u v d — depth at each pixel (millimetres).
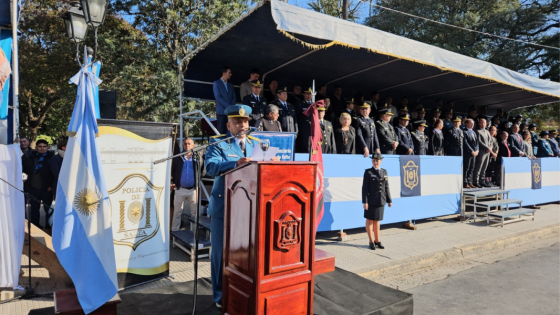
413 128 9562
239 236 2818
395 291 3734
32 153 6637
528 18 18141
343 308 3266
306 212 2805
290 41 6543
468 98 11852
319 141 6117
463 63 7699
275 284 2643
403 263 5648
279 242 2648
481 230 7891
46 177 6574
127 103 16578
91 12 3904
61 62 16438
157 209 4605
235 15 16312
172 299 3492
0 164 4043
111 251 3391
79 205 3336
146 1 15992
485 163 10078
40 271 4895
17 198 4195
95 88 4469
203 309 3252
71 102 16859
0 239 4039
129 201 4332
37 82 17188
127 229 4312
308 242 2844
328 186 6547
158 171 4602
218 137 3541
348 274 4305
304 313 2816
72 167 3363
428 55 7059
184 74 8367
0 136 4602
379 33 6285
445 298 4633
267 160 2709
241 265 2779
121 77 15289
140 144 4426
